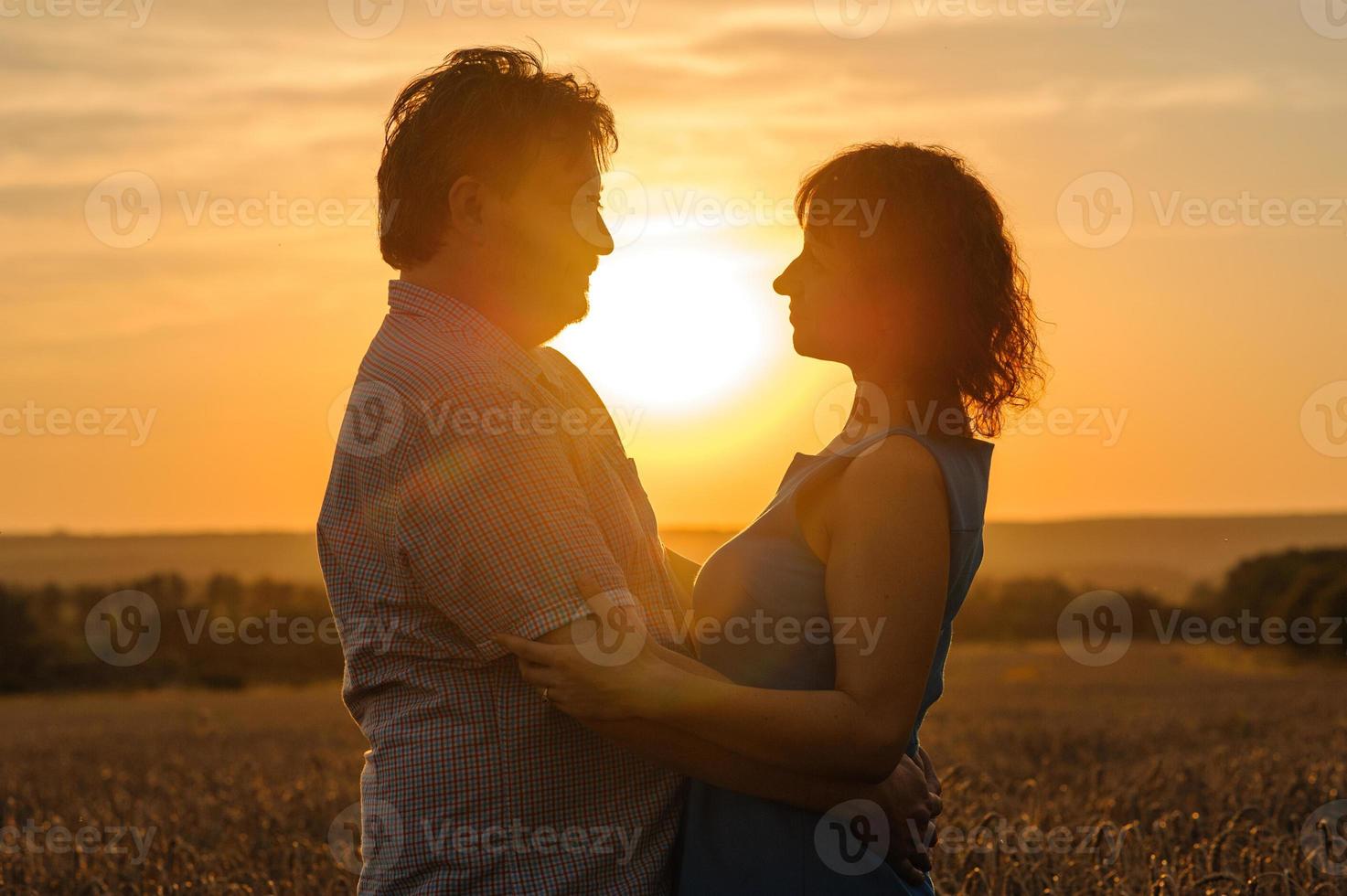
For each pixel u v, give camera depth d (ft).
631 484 8.03
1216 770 27.78
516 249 7.70
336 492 7.67
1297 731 47.88
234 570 159.12
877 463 7.17
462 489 6.88
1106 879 13.85
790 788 7.22
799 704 6.82
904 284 7.54
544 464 7.04
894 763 7.01
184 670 138.00
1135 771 30.96
